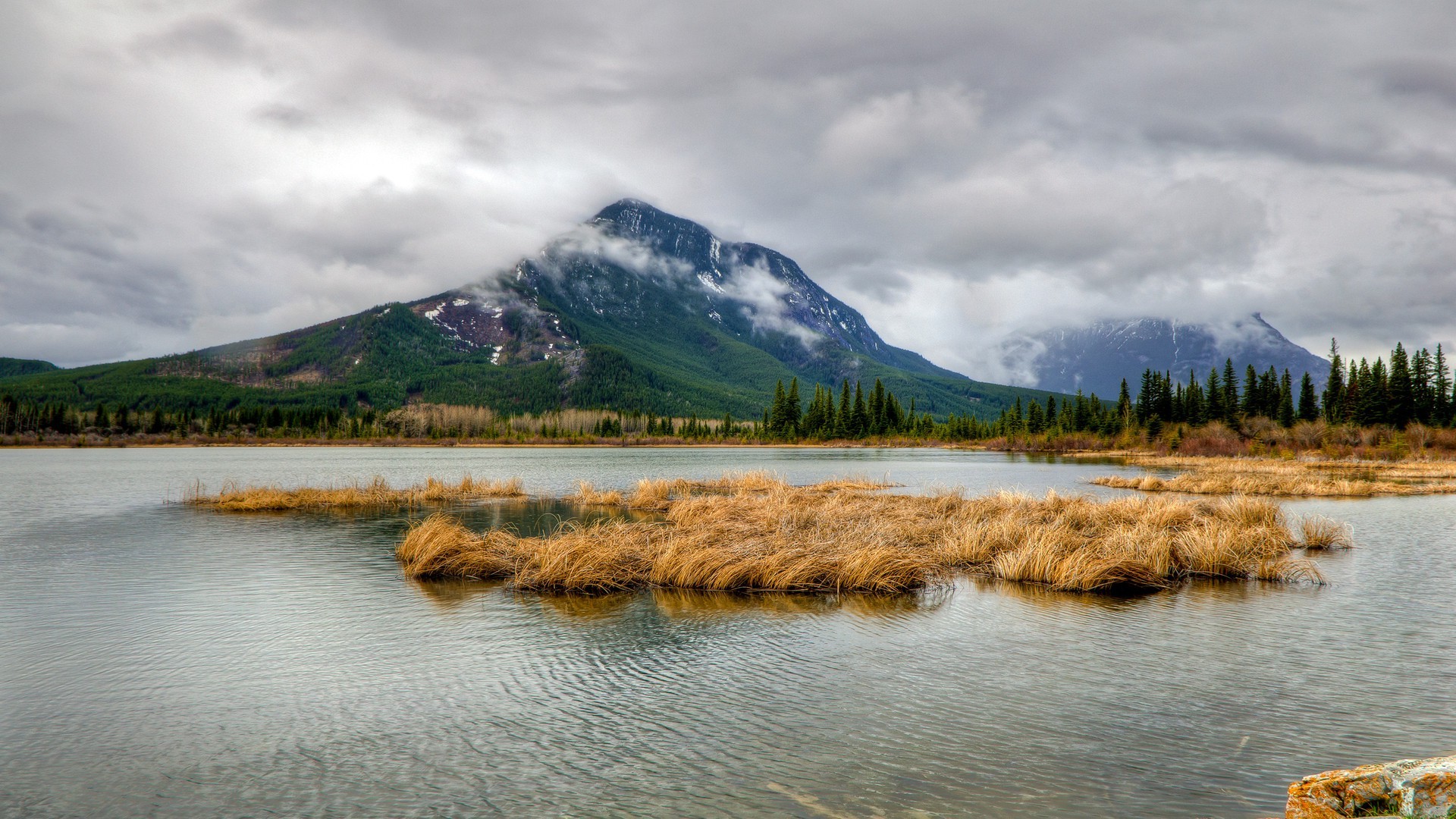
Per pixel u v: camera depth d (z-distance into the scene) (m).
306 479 49.47
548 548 16.20
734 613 13.52
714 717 8.62
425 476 52.94
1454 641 11.55
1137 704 8.98
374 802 6.76
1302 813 5.38
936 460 82.06
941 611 13.57
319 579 16.34
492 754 7.70
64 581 16.09
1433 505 31.53
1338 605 13.95
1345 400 100.31
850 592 15.02
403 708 8.96
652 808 6.57
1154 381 116.88
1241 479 41.72
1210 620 12.91
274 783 7.11
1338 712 8.69
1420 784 5.08
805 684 9.72
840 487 38.69
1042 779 7.06
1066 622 12.81
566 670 10.29
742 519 21.73
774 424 155.38
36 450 109.44
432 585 15.85
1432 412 90.62
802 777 7.14
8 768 7.42
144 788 7.02
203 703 9.13
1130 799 6.66
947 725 8.37
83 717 8.71
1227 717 8.57
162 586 15.59
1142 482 41.06
